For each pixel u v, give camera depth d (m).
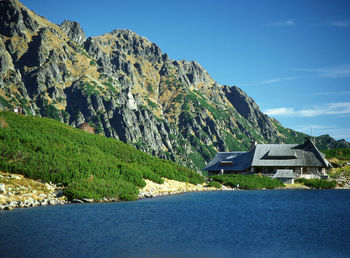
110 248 26.50
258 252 26.42
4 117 72.44
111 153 76.12
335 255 25.92
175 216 39.62
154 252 25.88
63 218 36.00
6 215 36.38
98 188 51.47
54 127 77.50
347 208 47.81
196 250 26.61
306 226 35.28
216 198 58.34
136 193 55.75
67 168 55.16
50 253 24.89
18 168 50.44
